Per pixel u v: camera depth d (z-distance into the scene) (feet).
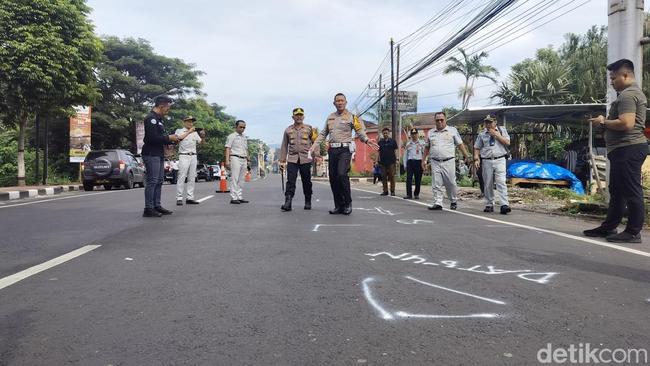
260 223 23.94
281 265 14.67
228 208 31.63
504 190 29.63
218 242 18.49
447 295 11.68
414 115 171.32
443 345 8.72
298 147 30.48
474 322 9.87
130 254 16.31
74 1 65.82
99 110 105.09
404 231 21.49
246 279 13.06
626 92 18.71
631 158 18.81
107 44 113.91
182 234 20.42
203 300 11.27
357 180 107.45
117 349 8.55
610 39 25.58
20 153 64.54
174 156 93.61
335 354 8.34
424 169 33.45
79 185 69.87
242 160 35.91
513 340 8.96
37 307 10.80
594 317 10.21
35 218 26.32
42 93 59.88
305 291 11.97
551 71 75.41
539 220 26.22
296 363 8.00
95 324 9.75
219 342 8.86
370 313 10.39
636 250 17.34
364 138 28.96
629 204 18.99
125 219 25.71
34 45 57.82
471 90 104.99
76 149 78.59
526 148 66.64
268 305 10.91
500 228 22.66
